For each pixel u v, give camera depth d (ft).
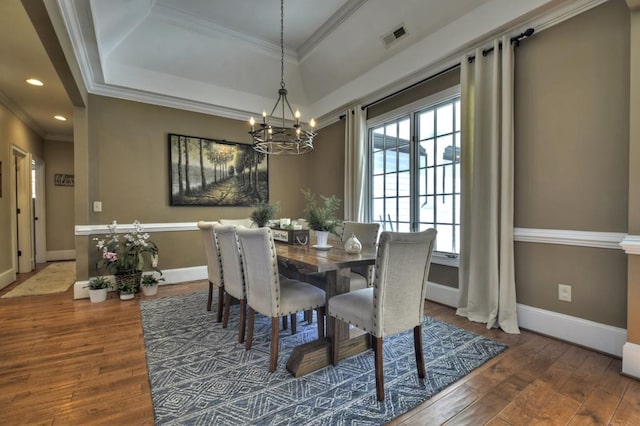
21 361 6.97
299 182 18.20
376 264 5.56
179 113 14.52
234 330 8.81
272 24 12.46
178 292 12.81
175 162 14.35
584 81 7.55
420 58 10.98
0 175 13.44
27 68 10.83
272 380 6.19
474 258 9.41
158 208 14.01
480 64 9.28
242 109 15.55
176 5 11.32
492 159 8.94
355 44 12.65
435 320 9.43
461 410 5.26
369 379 6.22
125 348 7.63
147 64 13.12
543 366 6.69
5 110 13.91
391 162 13.29
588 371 6.48
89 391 5.82
